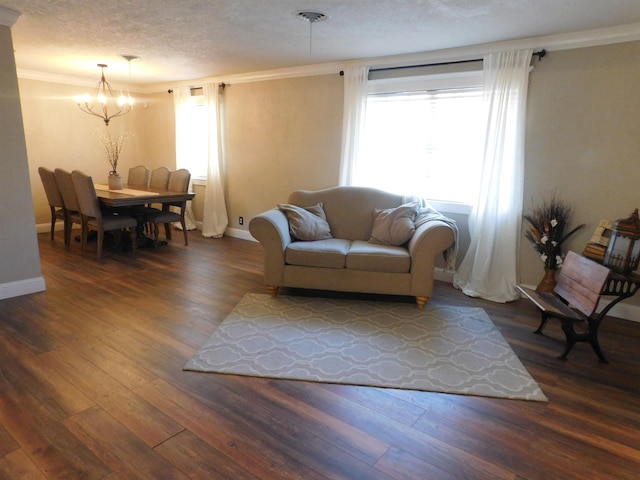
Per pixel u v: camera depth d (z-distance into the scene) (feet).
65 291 11.76
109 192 16.62
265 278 11.51
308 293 12.19
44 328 9.36
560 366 8.28
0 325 9.46
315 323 10.03
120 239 17.12
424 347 8.95
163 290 12.10
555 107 11.23
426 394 7.22
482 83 12.21
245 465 5.44
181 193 16.94
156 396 6.91
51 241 17.79
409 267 10.95
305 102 16.21
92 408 6.53
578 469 5.55
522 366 8.24
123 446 5.72
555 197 11.55
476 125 12.80
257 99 17.69
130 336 9.07
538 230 11.50
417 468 5.49
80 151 20.63
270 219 11.25
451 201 13.53
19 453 5.54
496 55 11.71
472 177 13.08
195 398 6.89
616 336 9.75
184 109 20.20
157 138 22.26
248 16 10.12
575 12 9.20
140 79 19.76
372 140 14.69
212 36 11.95
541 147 11.56
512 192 11.85
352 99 14.42
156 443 5.80
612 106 10.52
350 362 8.22
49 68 17.34
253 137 18.17
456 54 12.50
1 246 10.82
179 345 8.72
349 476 5.31
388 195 13.37
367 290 11.16
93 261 14.90
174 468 5.35
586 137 10.94
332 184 16.05
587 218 11.19
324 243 11.84
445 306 11.44
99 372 7.58
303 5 9.27
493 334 9.69
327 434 6.11
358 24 10.48
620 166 10.61
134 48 13.58
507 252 12.08
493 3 8.82
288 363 8.11
